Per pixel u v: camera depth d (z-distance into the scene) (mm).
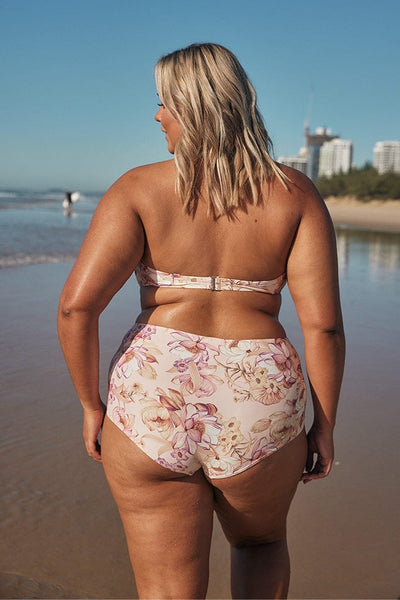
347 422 3744
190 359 1456
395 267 12438
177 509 1502
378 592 2174
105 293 1479
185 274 1491
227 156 1470
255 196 1491
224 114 1479
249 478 1486
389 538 2520
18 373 4438
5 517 2547
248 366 1473
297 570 2285
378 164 140875
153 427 1440
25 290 7996
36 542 2389
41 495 2744
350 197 81188
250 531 1637
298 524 2602
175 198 1474
